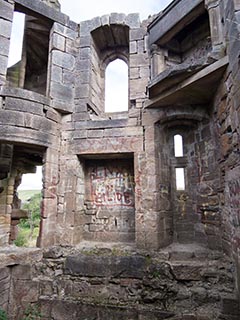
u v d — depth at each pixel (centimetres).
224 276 491
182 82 550
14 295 556
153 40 699
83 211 734
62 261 582
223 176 552
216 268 505
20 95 622
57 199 669
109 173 752
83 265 565
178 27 636
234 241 478
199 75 505
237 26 406
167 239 650
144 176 638
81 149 690
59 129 707
